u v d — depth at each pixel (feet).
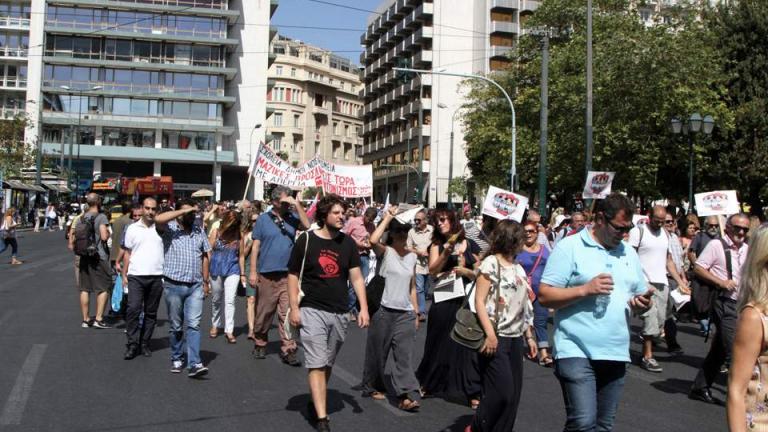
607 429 15.52
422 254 37.55
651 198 118.93
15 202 146.20
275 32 240.53
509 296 18.84
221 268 34.12
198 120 215.72
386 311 23.34
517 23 232.32
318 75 361.10
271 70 347.15
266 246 29.78
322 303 20.38
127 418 20.63
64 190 181.16
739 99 105.91
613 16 114.93
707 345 37.22
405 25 255.70
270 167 46.83
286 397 23.63
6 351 29.30
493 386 18.37
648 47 96.73
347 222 44.04
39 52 218.79
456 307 24.11
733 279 25.81
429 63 241.76
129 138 213.66
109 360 28.48
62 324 36.52
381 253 23.63
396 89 265.75
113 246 37.63
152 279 29.32
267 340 31.78
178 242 26.37
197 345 26.00
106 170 219.61
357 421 21.17
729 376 10.78
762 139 104.06
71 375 25.66
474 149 155.12
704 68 98.94
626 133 99.19
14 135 174.91
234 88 225.56
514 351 18.80
